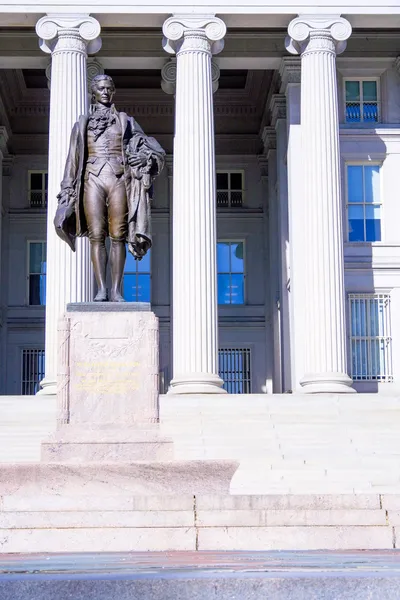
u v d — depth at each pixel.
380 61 39.72
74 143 17.00
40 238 48.12
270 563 10.88
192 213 34.16
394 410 28.30
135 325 16.11
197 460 15.05
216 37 34.72
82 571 9.73
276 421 27.45
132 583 8.60
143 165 16.73
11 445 25.39
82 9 34.50
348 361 37.72
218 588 8.57
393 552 12.91
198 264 33.91
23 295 47.69
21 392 47.19
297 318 36.00
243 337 47.41
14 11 34.38
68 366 15.95
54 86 34.28
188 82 34.62
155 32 38.22
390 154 39.16
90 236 16.92
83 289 33.28
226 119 48.72
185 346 33.50
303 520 14.15
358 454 25.28
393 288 38.34
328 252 34.31
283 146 40.88
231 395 29.45
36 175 48.66
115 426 15.84
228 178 48.72
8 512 13.80
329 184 34.59
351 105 39.97
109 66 38.75
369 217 39.12
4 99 46.31
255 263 48.00
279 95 41.12
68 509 14.16
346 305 38.22
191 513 13.99
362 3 35.09
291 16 35.25
